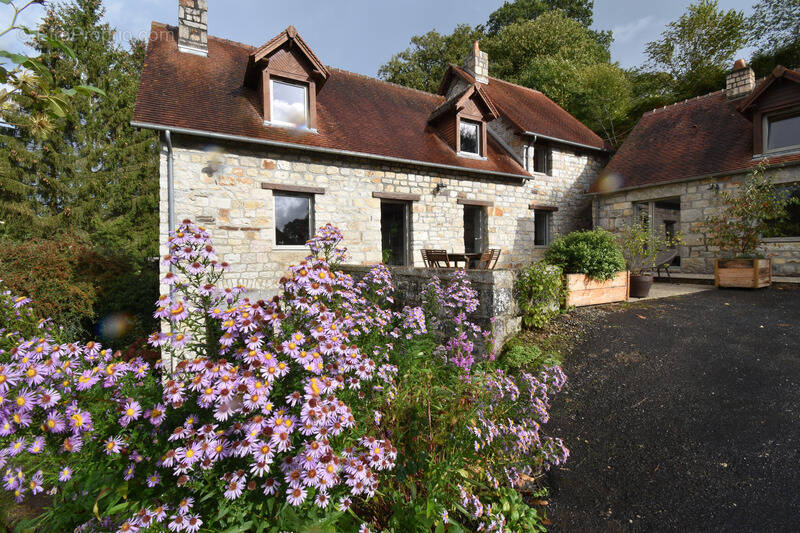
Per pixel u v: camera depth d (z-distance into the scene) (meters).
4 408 1.46
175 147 6.42
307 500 1.65
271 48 7.27
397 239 8.92
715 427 2.95
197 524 1.50
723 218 7.82
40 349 1.63
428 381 2.67
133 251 12.95
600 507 2.36
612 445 2.89
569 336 4.77
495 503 2.17
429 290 4.41
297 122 7.87
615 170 10.96
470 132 10.18
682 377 3.70
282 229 7.48
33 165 13.94
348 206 7.93
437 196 9.05
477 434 2.13
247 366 1.70
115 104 15.30
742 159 8.49
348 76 10.85
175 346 1.82
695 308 5.68
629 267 7.21
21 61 1.31
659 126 11.46
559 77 17.56
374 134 8.74
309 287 2.01
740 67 10.20
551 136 11.02
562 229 11.39
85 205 14.26
